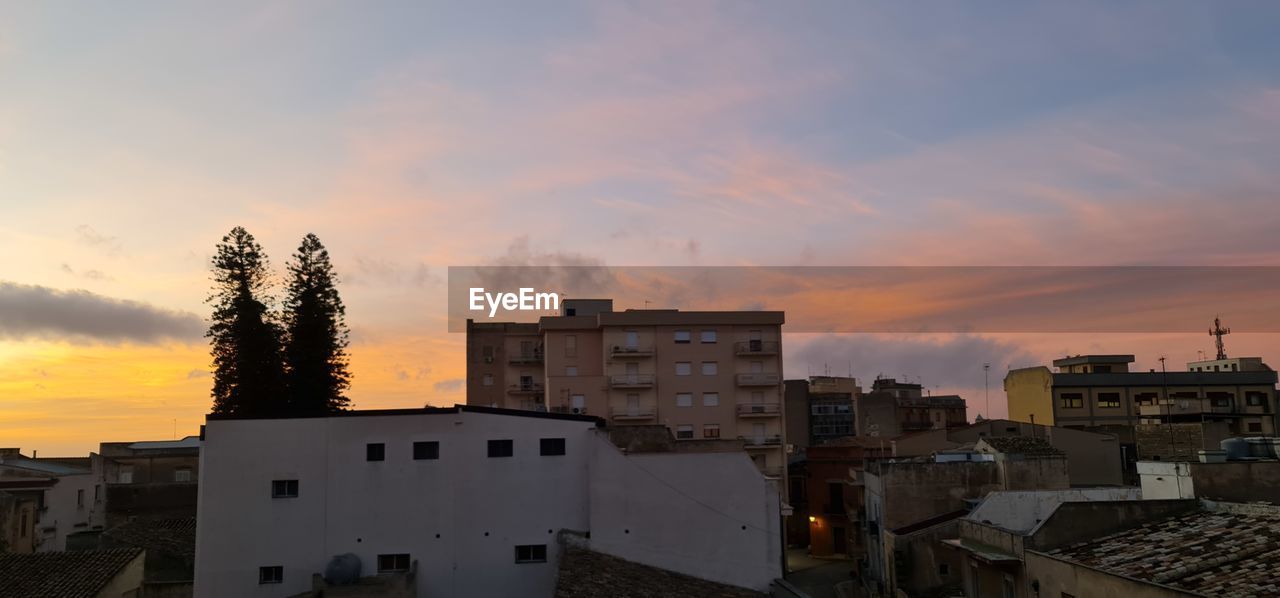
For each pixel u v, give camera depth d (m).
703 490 36.41
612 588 31.83
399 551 36.38
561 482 37.03
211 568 35.91
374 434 37.06
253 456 36.69
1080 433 63.88
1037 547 29.95
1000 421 71.88
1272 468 30.94
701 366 82.12
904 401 109.50
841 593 56.16
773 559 36.06
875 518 55.00
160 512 68.50
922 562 44.91
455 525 36.59
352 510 36.53
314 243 58.50
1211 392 86.75
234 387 55.53
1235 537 26.23
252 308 56.12
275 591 35.91
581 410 80.38
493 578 36.31
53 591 38.22
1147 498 33.81
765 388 82.44
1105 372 93.69
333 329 58.34
